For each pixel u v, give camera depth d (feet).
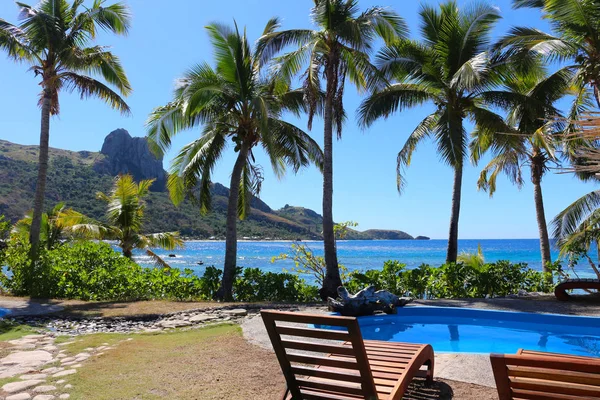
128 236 64.13
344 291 31.99
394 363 12.63
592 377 7.13
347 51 43.06
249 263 160.25
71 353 19.80
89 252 40.91
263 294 41.22
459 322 30.14
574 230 45.55
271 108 47.34
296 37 42.63
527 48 42.29
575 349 23.39
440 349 23.56
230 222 43.75
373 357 13.25
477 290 40.57
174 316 29.63
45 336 23.98
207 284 41.39
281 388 14.48
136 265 43.19
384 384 11.22
